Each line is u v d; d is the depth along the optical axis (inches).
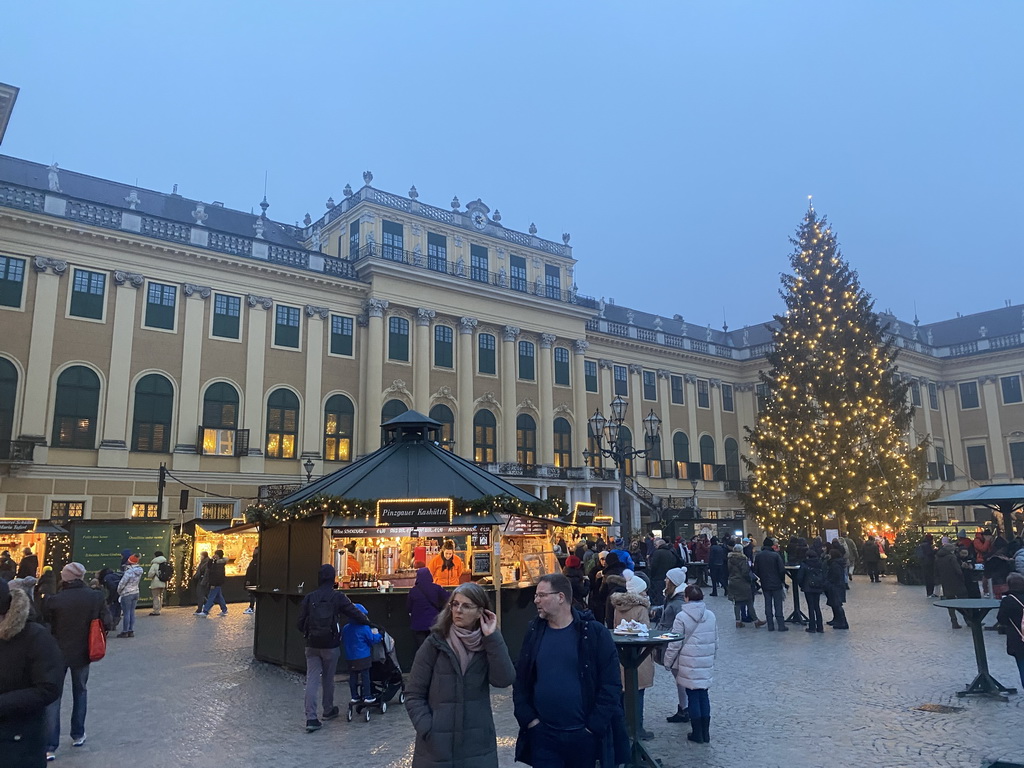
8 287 1126.4
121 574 762.8
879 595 841.5
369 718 353.7
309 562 479.2
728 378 2194.9
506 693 407.8
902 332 2361.0
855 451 1235.9
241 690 418.0
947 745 284.2
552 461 1685.5
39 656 189.8
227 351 1316.4
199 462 1255.5
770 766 266.5
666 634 278.5
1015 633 343.0
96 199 1382.9
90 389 1175.0
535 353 1734.7
